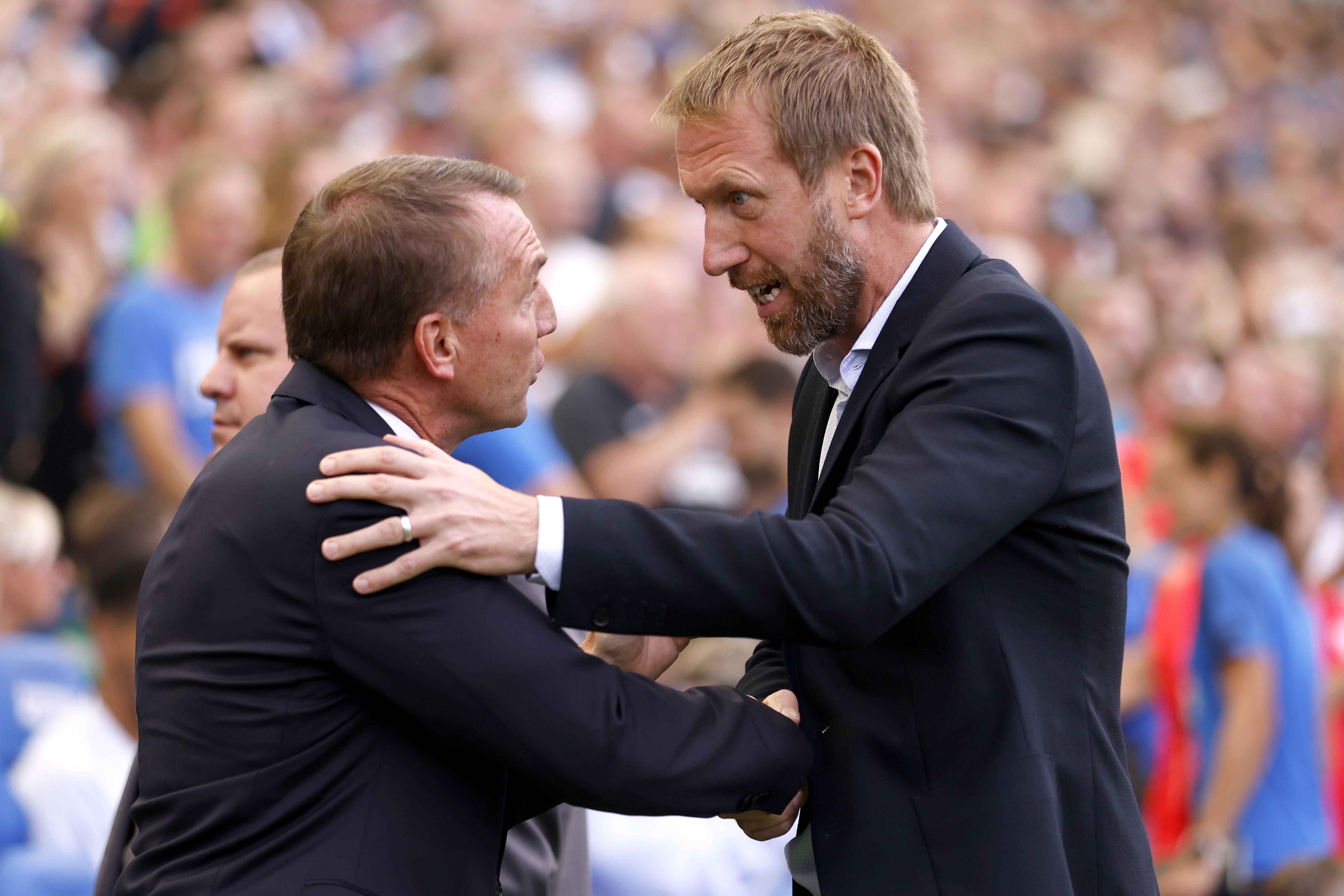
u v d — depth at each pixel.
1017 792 6.36
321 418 6.36
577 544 6.09
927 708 6.58
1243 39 49.91
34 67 23.86
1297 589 15.23
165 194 18.27
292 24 26.48
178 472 14.68
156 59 24.50
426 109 25.62
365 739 6.17
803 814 7.11
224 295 15.50
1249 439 15.56
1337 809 16.02
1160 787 14.82
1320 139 47.28
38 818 10.78
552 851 8.26
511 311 6.47
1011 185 30.75
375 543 5.97
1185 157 39.88
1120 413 22.20
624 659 7.38
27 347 15.07
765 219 6.74
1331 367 24.61
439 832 6.18
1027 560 6.68
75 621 14.34
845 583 6.00
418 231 6.28
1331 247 37.47
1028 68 39.78
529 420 13.49
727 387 16.66
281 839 5.99
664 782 6.23
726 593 6.05
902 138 6.88
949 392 6.38
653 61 30.00
